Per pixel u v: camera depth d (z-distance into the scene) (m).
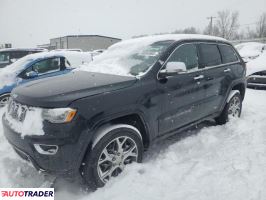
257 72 7.92
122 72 3.38
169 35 4.04
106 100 2.72
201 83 3.93
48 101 2.53
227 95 4.69
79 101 2.56
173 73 3.25
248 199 2.47
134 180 2.88
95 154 2.67
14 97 2.96
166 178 2.96
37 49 11.14
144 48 3.73
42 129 2.48
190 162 3.33
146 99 3.08
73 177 2.65
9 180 3.08
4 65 10.51
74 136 2.50
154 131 3.28
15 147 2.77
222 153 3.53
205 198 2.54
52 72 6.71
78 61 7.28
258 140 3.87
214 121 5.09
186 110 3.74
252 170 2.97
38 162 2.57
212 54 4.38
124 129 2.88
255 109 5.99
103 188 2.79
